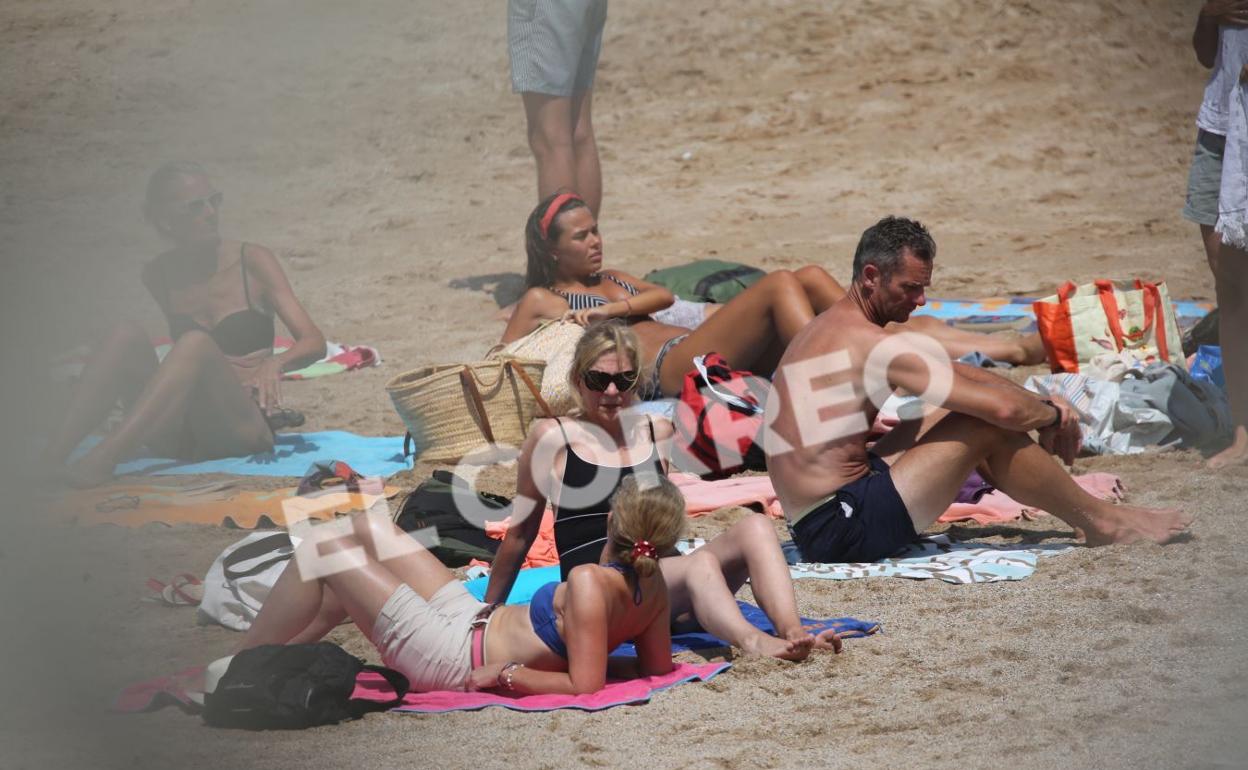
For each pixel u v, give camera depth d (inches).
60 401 1237.1
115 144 2787.9
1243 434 979.3
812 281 1136.8
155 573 872.9
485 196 2497.5
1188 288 1652.3
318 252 2165.4
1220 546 814.5
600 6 1626.5
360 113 2974.9
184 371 1084.5
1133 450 1048.2
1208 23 947.3
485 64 3189.0
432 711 636.7
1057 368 1143.0
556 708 635.5
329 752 597.3
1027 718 605.0
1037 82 2819.9
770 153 2610.7
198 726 634.2
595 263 1203.2
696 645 724.7
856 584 801.6
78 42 3326.8
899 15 3093.0
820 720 617.0
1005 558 820.0
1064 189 2308.1
